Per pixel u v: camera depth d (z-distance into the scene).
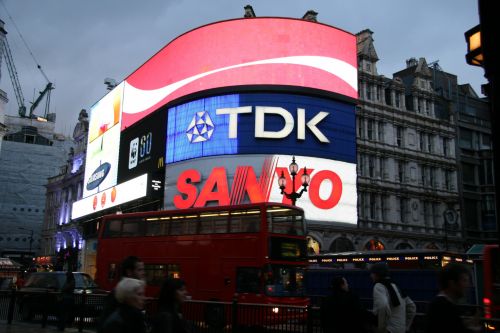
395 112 49.66
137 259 6.91
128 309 4.99
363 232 43.94
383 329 7.38
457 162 53.66
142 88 53.44
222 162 41.16
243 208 20.72
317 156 41.16
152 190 47.28
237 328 13.32
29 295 19.11
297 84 41.97
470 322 8.55
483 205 54.16
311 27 43.75
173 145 45.34
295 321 12.29
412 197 48.81
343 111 43.62
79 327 16.64
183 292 6.09
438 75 56.56
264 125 41.06
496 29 4.50
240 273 19.95
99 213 58.25
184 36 47.41
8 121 104.88
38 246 95.94
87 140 69.00
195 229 22.00
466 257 25.42
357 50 50.06
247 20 43.69
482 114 58.28
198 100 44.19
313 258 31.17
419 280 22.50
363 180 45.34
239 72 42.53
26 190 96.88
